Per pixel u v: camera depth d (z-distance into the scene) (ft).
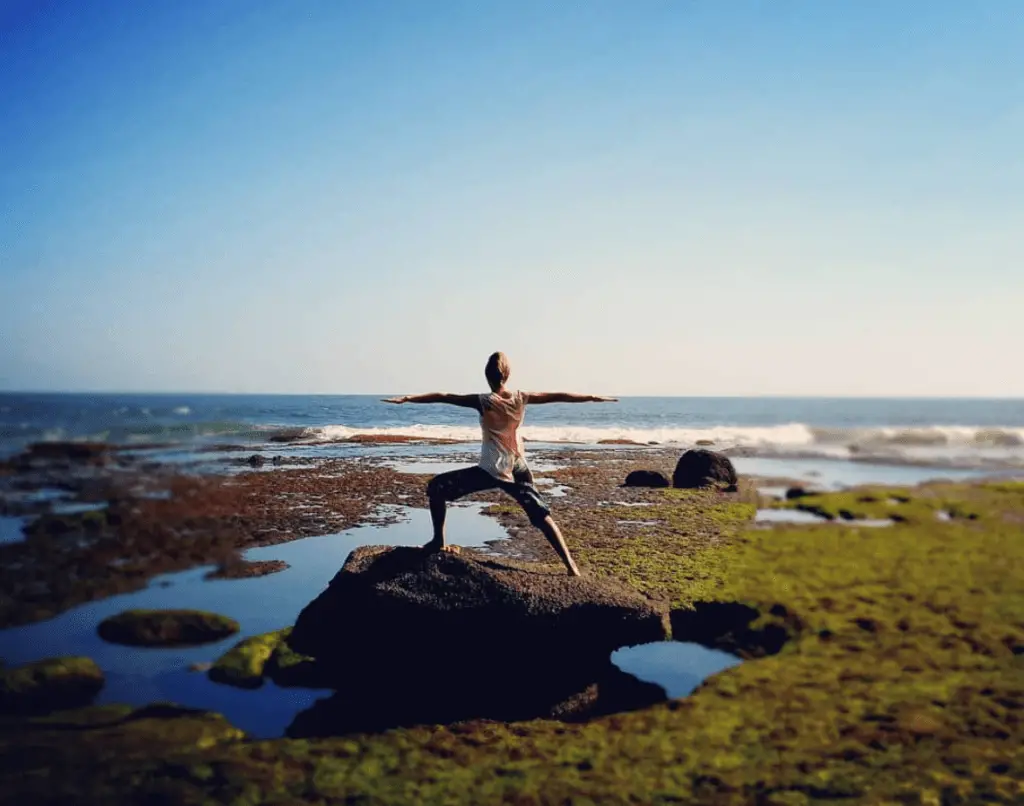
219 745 18.85
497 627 22.09
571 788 16.72
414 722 20.86
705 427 202.18
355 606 23.67
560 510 57.41
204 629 28.30
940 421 258.57
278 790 16.57
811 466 96.73
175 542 44.80
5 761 17.74
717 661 26.71
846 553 40.70
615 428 181.88
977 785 16.40
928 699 21.33
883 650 25.62
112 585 35.58
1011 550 41.55
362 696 22.71
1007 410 397.39
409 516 55.11
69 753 18.21
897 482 78.02
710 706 21.44
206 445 109.81
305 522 52.03
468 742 19.38
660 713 21.15
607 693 23.39
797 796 16.19
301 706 21.95
